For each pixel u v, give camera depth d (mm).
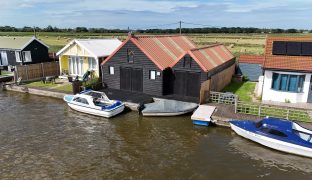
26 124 24438
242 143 21000
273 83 27328
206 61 29844
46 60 48188
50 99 31828
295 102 26703
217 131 22953
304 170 17688
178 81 29781
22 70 37469
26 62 44688
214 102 27609
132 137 21953
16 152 19500
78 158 18750
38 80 38844
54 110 28125
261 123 20922
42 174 16906
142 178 16547
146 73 30094
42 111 27812
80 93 28531
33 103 30391
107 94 30578
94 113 26516
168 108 26344
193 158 18797
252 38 112250
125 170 17359
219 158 18859
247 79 39438
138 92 31234
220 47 40500
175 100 28109
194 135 22250
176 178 16594
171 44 35969
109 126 24062
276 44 28859
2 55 46125
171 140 21422
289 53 27594
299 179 16734
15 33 119188
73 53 37688
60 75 39812
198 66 28047
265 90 27625
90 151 19703
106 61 32438
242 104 24688
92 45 37750
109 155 19156
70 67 39531
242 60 39469
